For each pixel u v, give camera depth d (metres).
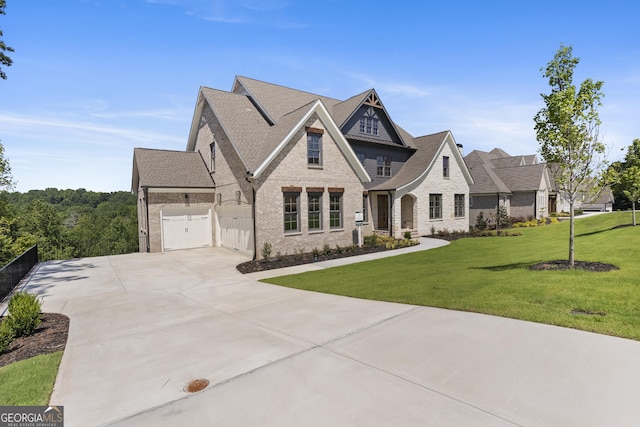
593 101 9.34
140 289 11.17
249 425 3.66
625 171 19.48
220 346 5.95
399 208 23.38
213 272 13.84
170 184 20.27
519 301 7.22
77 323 7.78
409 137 28.58
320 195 18.25
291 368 4.92
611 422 3.41
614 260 10.32
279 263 15.31
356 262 15.29
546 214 37.25
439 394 4.04
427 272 11.70
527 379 4.25
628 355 4.73
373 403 3.95
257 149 17.16
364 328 6.39
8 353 6.24
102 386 4.70
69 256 54.78
